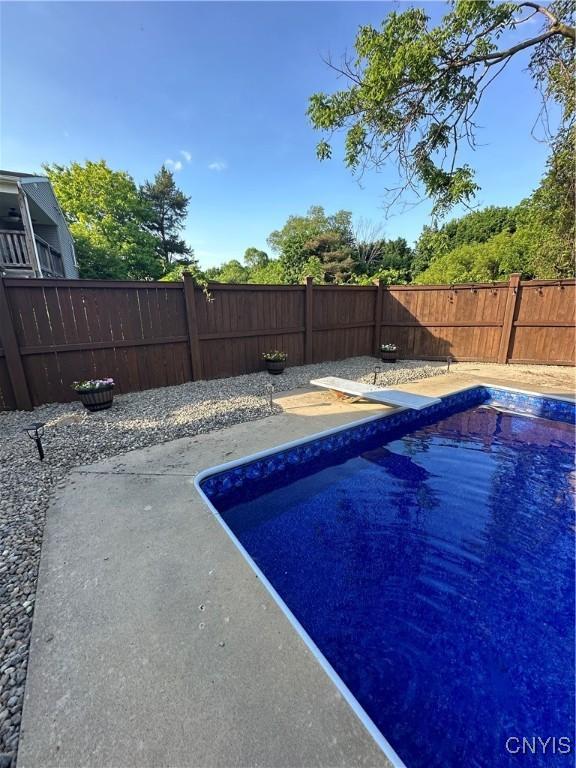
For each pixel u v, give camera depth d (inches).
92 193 879.1
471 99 162.7
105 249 808.9
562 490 135.8
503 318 323.0
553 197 281.4
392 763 45.4
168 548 88.4
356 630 76.7
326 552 102.3
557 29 144.3
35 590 75.2
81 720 50.4
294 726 49.4
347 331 354.9
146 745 47.3
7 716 51.2
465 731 57.6
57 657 60.0
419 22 147.7
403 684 65.2
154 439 156.5
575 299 296.0
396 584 90.1
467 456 166.6
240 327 275.6
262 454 143.5
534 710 60.9
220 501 131.3
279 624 66.8
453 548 104.2
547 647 72.9
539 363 318.7
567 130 180.2
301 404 211.6
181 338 245.8
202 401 210.2
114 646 62.0
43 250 403.5
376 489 138.1
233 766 44.9
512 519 118.3
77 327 205.3
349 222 1192.2
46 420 178.7
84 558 84.9
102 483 120.6
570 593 87.6
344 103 177.3
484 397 256.2
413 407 185.2
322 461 163.3
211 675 56.7
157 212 1088.2
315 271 860.6
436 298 346.6
